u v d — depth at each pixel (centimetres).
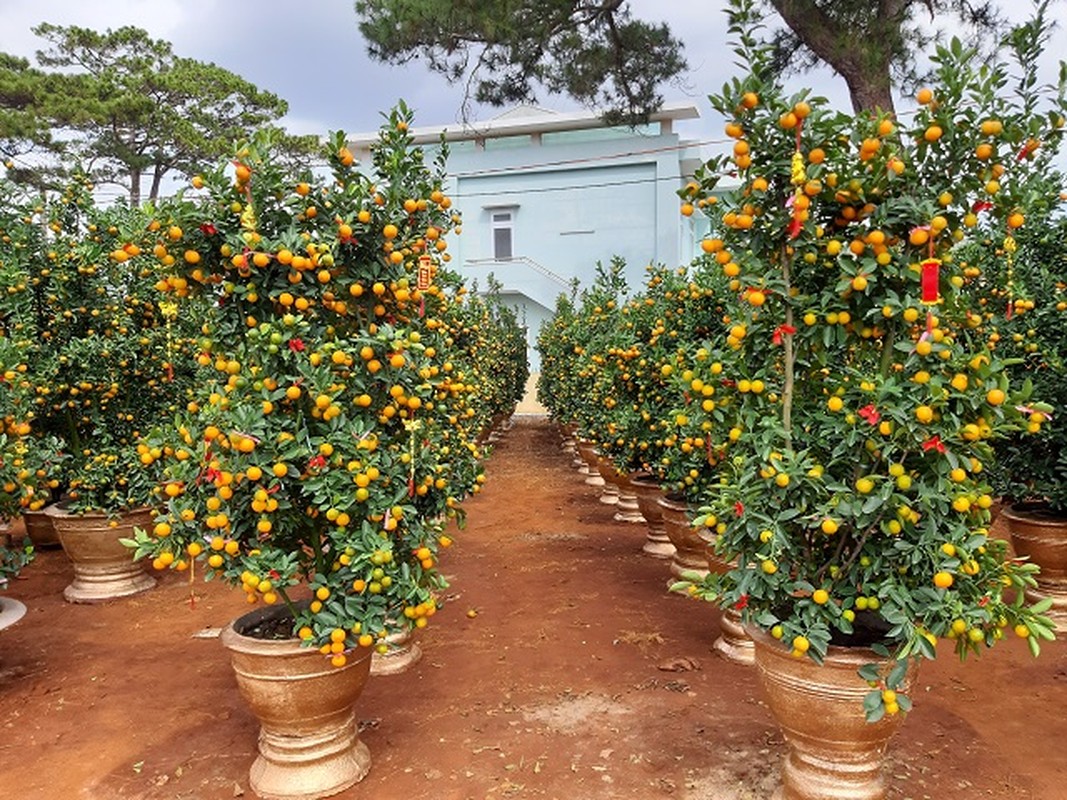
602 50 985
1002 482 490
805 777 274
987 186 261
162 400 594
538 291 1934
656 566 615
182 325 590
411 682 405
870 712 243
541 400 1608
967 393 242
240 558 295
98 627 505
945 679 397
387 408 314
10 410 432
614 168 1905
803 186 254
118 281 573
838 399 258
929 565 254
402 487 310
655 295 594
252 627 336
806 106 251
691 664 416
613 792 299
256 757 335
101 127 1947
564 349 1114
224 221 302
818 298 277
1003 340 487
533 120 1895
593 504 894
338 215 317
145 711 383
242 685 300
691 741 335
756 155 269
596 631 471
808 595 267
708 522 276
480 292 1852
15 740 358
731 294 432
